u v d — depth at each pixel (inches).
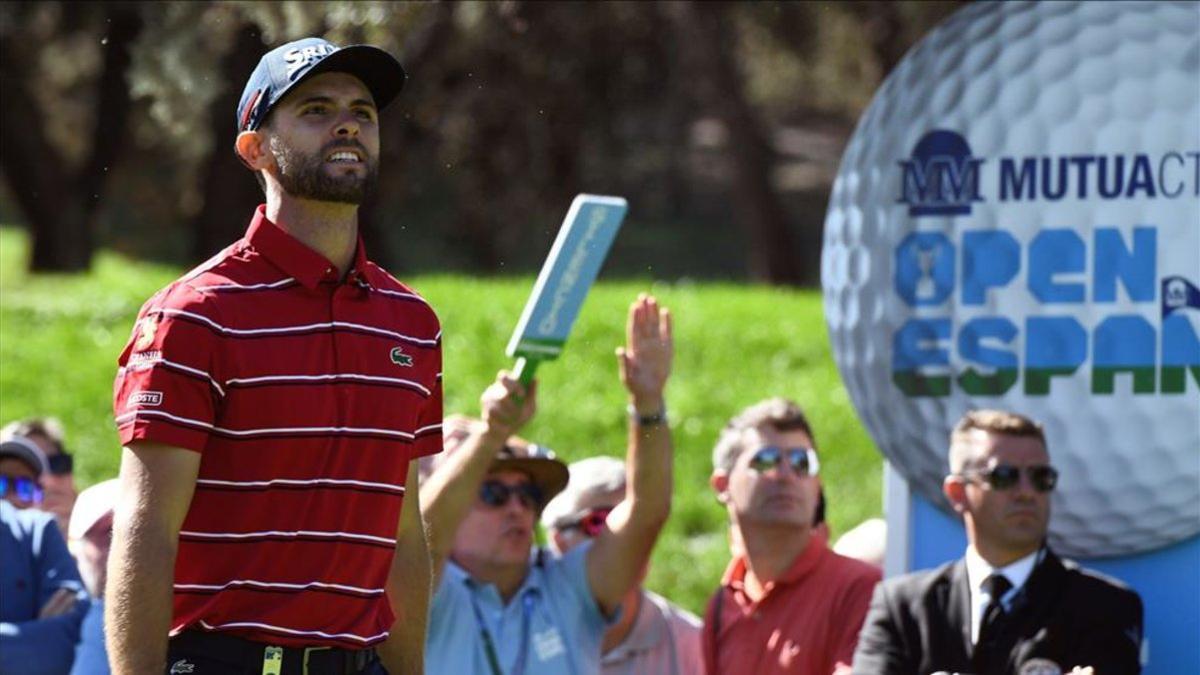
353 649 473.7
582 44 1771.7
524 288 2144.4
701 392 1764.3
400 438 477.7
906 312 681.0
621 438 1636.3
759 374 1843.0
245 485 459.2
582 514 831.7
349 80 476.7
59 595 813.2
